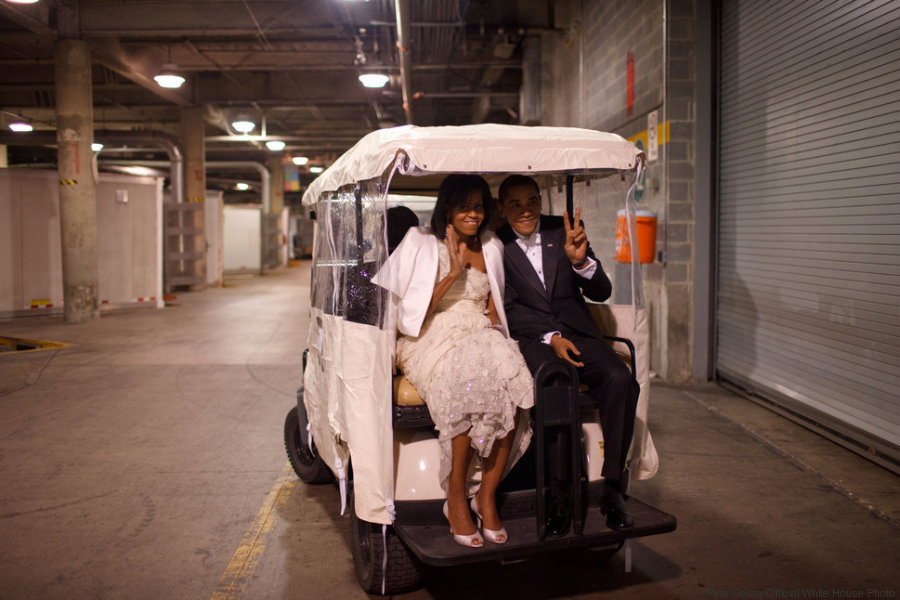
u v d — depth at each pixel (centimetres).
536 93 1223
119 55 1307
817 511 394
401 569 298
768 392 604
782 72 572
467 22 1188
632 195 317
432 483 285
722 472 456
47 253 1258
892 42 441
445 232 307
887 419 456
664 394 657
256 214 2639
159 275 1427
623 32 848
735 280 661
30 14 1095
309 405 406
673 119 685
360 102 1842
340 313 321
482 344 281
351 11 1105
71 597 305
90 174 1190
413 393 293
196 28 1195
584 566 336
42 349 925
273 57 1412
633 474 331
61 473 464
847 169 490
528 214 329
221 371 793
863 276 475
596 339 322
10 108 1839
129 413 615
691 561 337
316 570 333
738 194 651
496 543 270
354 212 304
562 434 277
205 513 401
